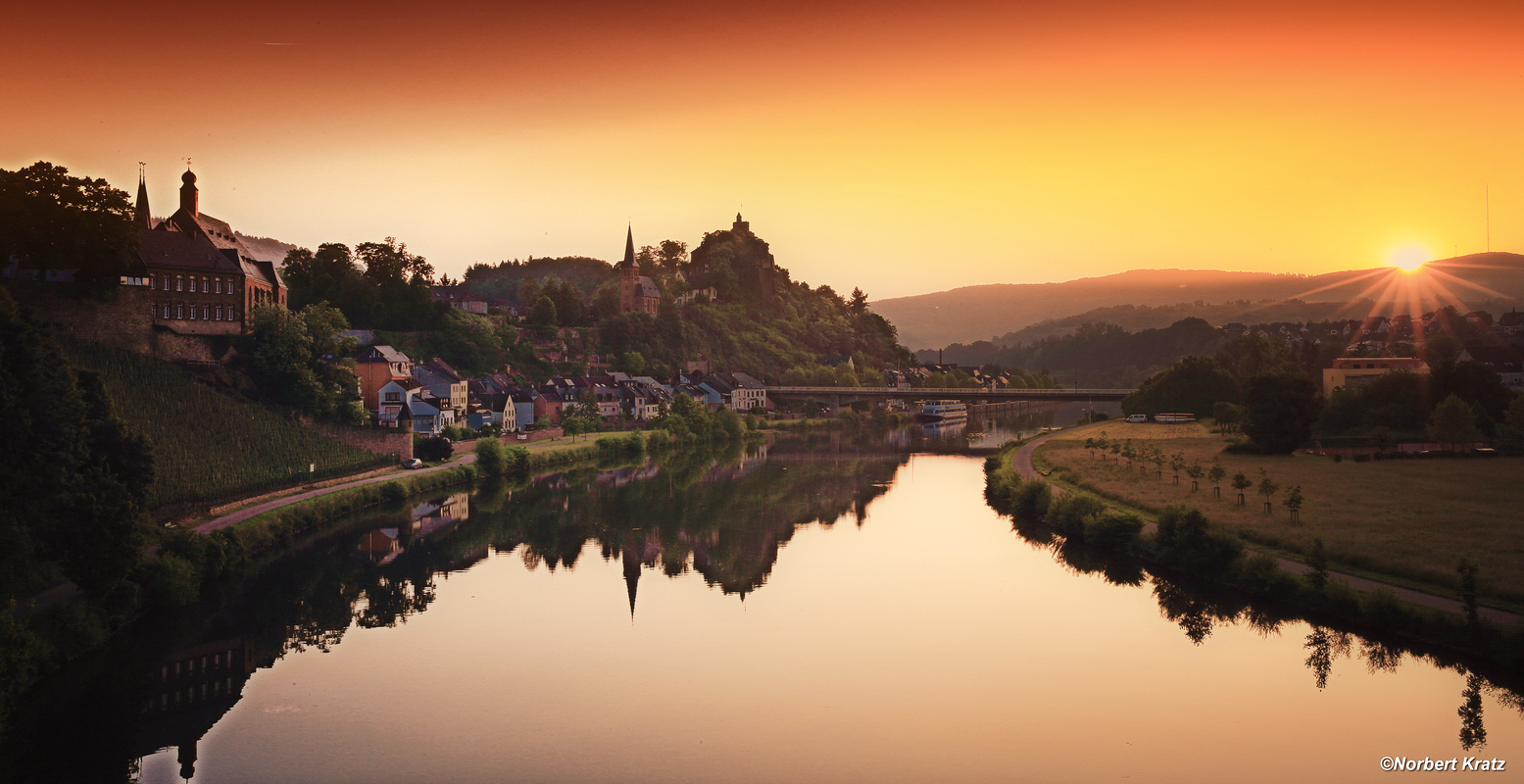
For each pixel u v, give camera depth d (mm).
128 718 56844
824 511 124438
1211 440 171375
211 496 99438
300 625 73875
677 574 89875
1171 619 72812
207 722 56344
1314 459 138625
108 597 67438
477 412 183875
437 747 53344
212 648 68750
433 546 100875
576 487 144500
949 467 170750
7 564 63375
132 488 75688
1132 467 135250
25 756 52312
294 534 100562
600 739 54344
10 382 64250
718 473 162875
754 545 103062
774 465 175750
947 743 53562
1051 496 112500
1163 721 55625
